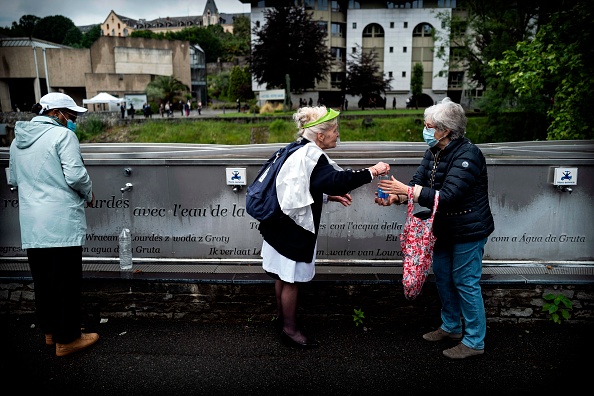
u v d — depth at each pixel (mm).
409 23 53781
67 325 3225
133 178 4059
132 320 3818
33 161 3084
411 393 2848
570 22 11477
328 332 3621
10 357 3283
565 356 3242
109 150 4395
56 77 50125
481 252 3117
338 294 3695
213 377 3035
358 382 2967
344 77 52688
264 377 3029
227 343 3463
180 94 52656
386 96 55656
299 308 3746
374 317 3729
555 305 3623
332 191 2930
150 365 3180
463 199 3002
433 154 3209
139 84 51594
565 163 3875
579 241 4004
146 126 35438
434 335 3477
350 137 31797
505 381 2963
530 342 3439
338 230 4051
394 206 3994
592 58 11266
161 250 4152
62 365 3184
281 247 3078
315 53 45219
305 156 2924
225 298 3746
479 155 2990
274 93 42062
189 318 3787
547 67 11844
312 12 48250
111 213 4129
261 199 3043
